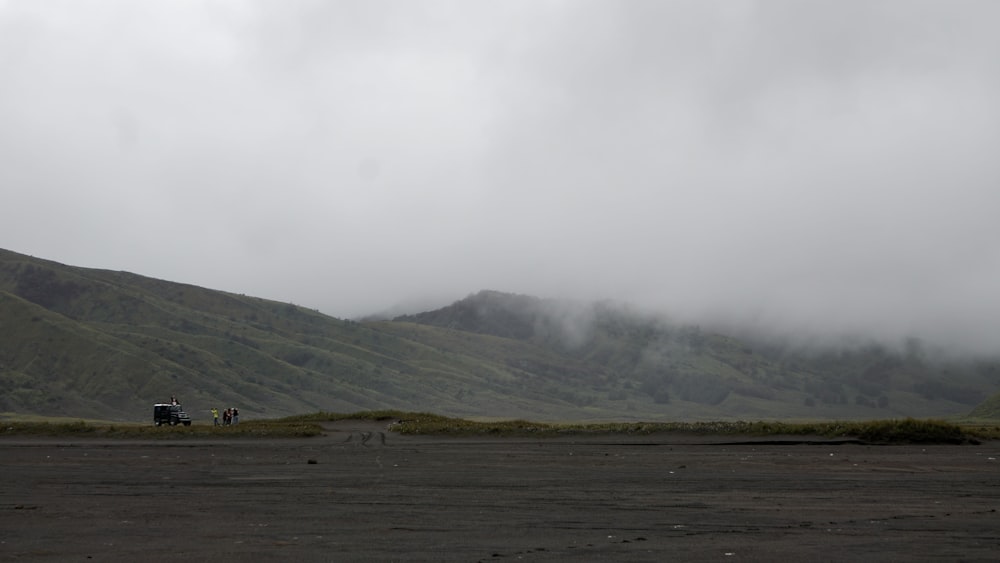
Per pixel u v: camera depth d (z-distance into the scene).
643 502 27.44
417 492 30.28
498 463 43.19
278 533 21.48
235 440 66.06
